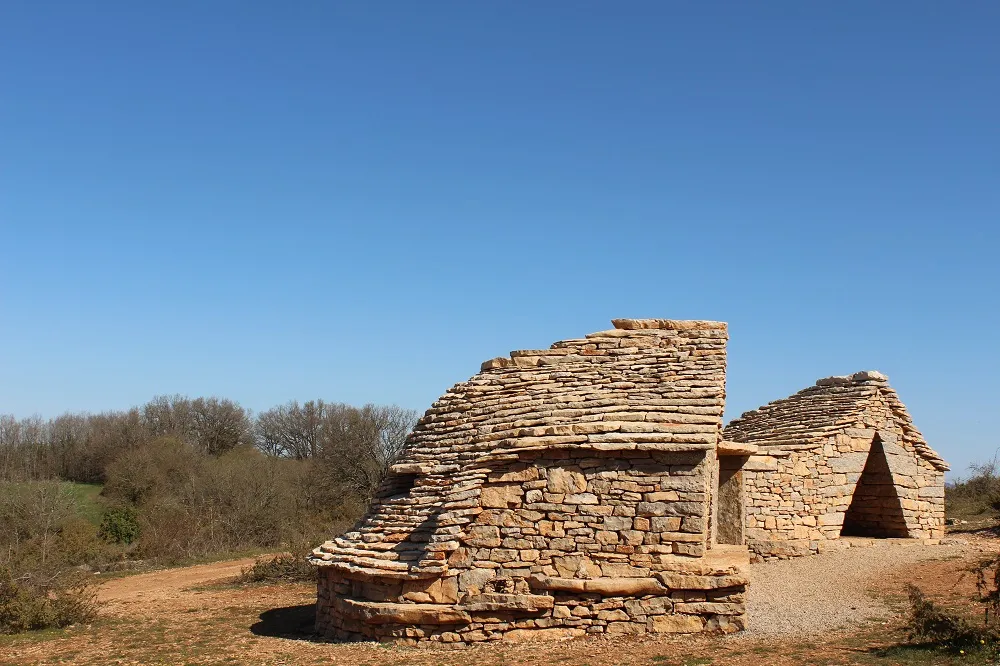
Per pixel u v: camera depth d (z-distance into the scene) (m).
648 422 14.49
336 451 53.22
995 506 29.06
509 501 14.40
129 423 62.50
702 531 13.71
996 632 11.39
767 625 13.80
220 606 20.81
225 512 45.59
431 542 14.19
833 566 19.77
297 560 26.11
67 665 14.65
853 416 22.94
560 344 17.69
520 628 13.80
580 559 13.91
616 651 12.69
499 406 16.34
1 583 19.36
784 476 21.69
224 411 68.88
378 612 14.23
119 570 33.06
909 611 14.25
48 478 56.34
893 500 23.42
